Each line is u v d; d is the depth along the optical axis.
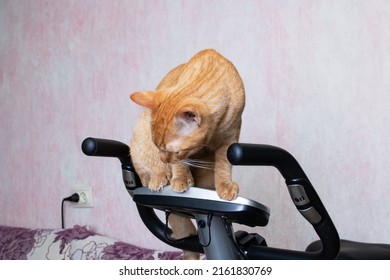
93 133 2.04
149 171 1.03
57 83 2.18
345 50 1.47
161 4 1.84
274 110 1.59
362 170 1.44
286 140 1.56
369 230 1.43
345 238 1.46
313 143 1.52
